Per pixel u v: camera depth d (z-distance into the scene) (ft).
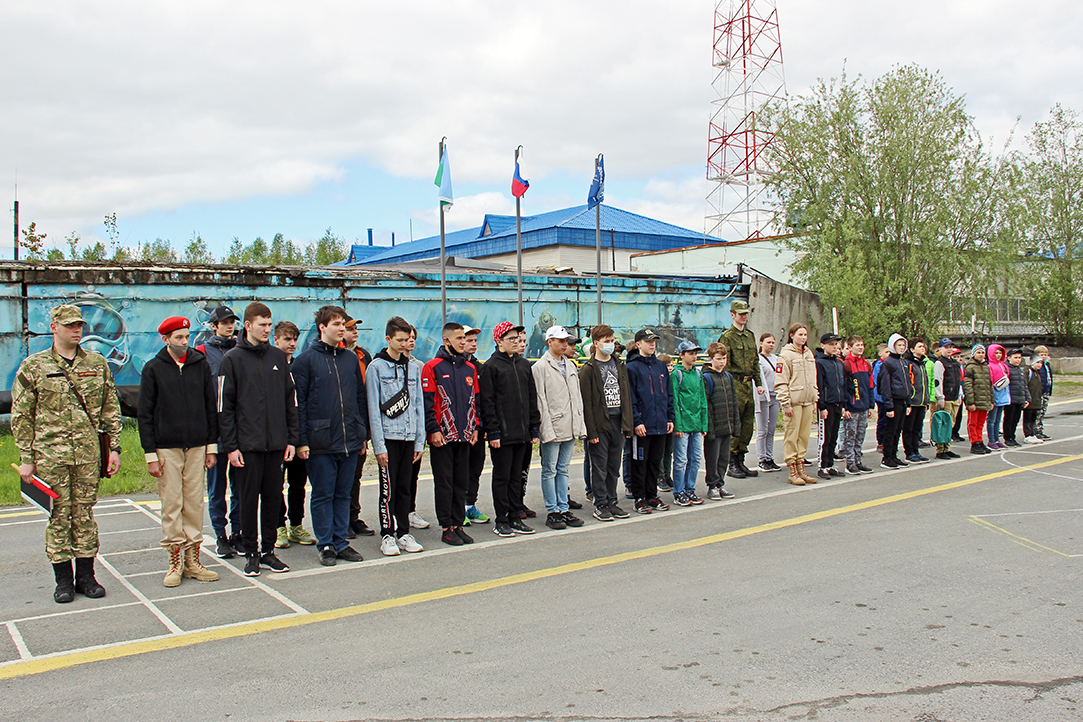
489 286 62.80
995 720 11.81
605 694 12.72
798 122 87.35
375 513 27.86
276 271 52.44
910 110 84.23
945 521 24.98
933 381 38.70
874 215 86.48
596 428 25.73
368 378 21.86
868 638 15.08
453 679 13.35
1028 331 115.14
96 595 17.95
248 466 19.79
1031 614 16.37
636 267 117.80
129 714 12.16
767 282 83.41
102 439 18.60
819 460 33.81
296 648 14.83
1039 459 38.19
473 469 26.25
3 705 12.49
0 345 43.80
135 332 47.75
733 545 22.33
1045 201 105.81
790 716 11.97
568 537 23.88
